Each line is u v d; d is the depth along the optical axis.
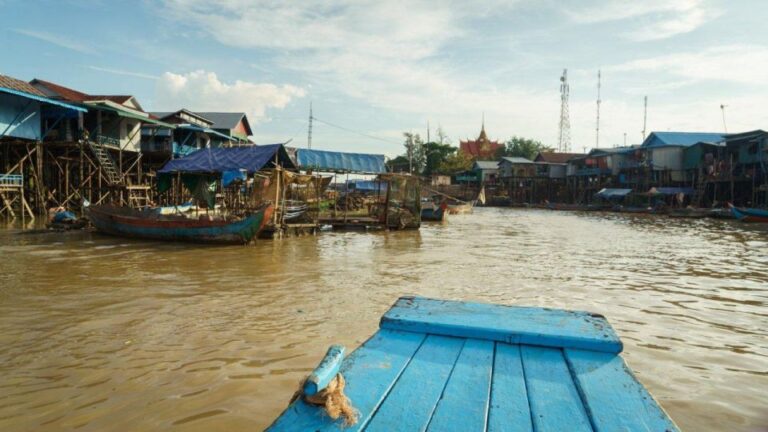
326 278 11.11
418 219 25.38
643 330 7.39
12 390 5.03
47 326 7.17
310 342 6.54
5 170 26.08
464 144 89.75
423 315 3.77
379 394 2.56
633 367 5.88
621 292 10.05
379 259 14.32
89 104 25.77
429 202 43.78
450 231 25.59
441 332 3.53
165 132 33.62
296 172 22.50
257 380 5.30
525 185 65.62
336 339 6.68
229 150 20.61
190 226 16.81
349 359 3.06
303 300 8.91
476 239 21.14
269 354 6.09
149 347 6.31
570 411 2.44
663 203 43.75
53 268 11.98
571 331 3.37
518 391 2.65
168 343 6.46
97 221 18.80
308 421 2.26
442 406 2.46
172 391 5.02
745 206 40.47
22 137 24.41
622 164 53.44
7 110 23.56
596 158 56.38
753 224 31.28
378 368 2.91
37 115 25.33
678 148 46.62
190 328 7.12
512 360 3.09
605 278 11.62
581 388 2.66
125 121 30.11
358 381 2.72
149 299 8.85
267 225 18.72
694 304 9.06
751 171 39.03
